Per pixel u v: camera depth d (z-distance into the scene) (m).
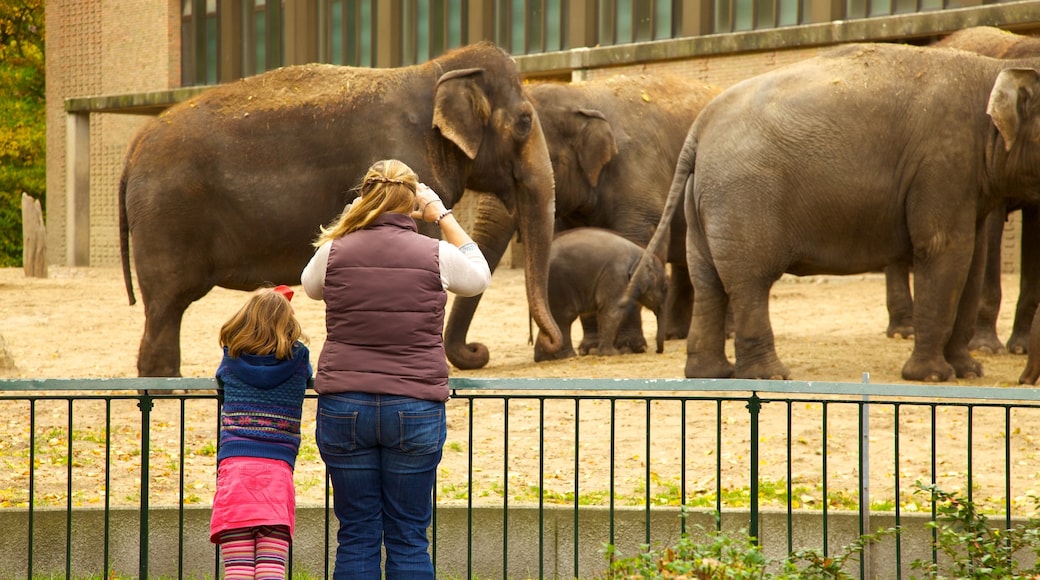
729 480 9.16
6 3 60.06
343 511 6.11
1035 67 13.34
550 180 14.48
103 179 46.25
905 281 17.42
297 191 13.04
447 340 15.51
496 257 16.52
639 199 17.97
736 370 13.41
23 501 8.50
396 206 6.18
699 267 13.79
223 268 13.09
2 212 56.38
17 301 26.50
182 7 44.09
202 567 7.76
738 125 13.30
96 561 7.82
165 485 9.21
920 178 13.06
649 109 18.47
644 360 15.52
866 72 13.27
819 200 13.06
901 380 13.30
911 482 9.03
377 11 38.53
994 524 7.40
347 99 13.33
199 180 12.85
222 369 6.17
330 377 5.98
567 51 32.12
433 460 6.07
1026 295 15.95
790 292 24.22
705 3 30.73
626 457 10.02
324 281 6.07
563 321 16.02
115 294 28.48
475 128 13.68
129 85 45.53
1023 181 13.23
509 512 7.79
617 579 6.11
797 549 7.31
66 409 12.69
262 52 41.91
